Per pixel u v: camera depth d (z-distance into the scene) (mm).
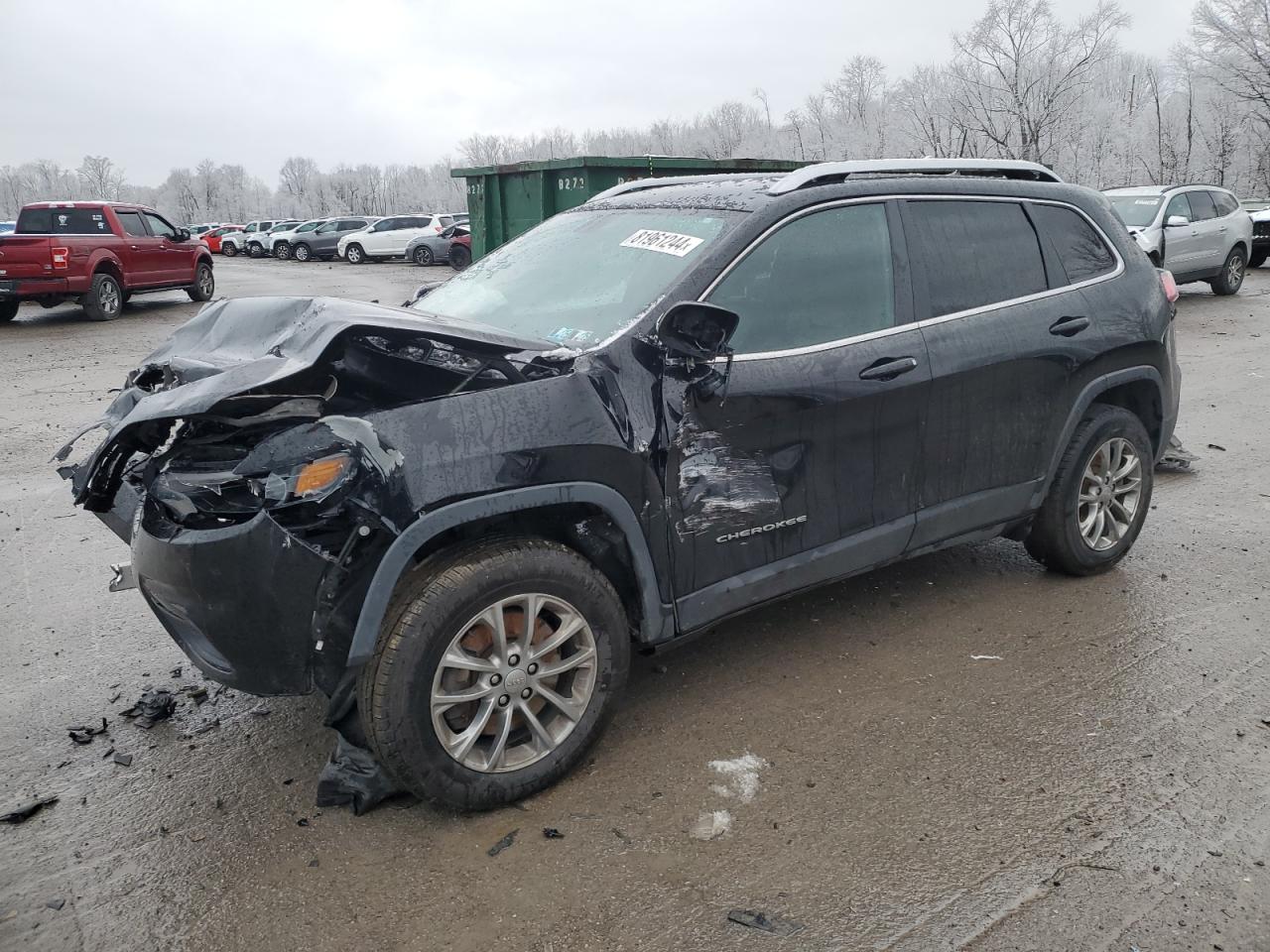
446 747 2967
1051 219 4543
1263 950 2473
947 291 4059
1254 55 40750
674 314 3125
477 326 3273
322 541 2863
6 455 7961
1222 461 7078
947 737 3500
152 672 4145
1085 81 37094
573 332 3479
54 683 4051
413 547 2816
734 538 3486
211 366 3211
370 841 2979
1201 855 2832
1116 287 4668
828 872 2793
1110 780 3211
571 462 3057
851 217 3854
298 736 3609
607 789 3217
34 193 115938
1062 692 3805
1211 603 4613
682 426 3305
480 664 2994
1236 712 3631
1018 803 3100
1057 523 4641
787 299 3621
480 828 3029
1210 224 16922
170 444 3408
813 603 4691
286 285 26250
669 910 2650
